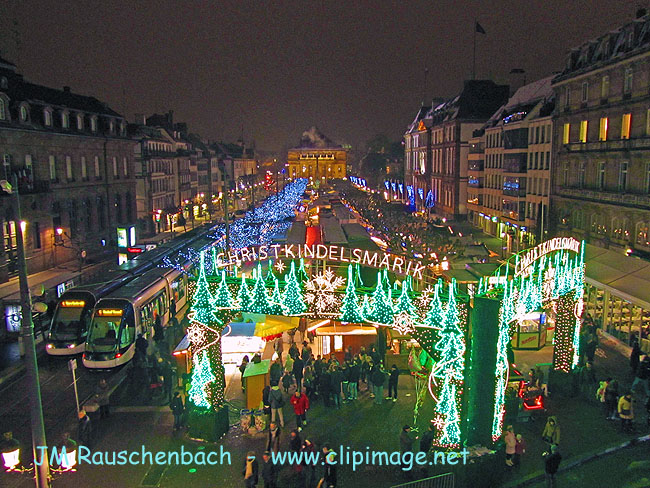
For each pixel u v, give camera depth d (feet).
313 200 280.51
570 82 142.61
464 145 248.73
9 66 129.70
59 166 143.84
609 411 60.59
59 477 51.34
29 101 132.77
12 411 66.39
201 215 301.63
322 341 79.05
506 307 53.47
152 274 100.07
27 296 43.55
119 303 81.10
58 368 81.15
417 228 168.66
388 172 542.57
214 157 354.33
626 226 119.03
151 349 85.92
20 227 43.42
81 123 156.25
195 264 114.11
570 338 66.90
